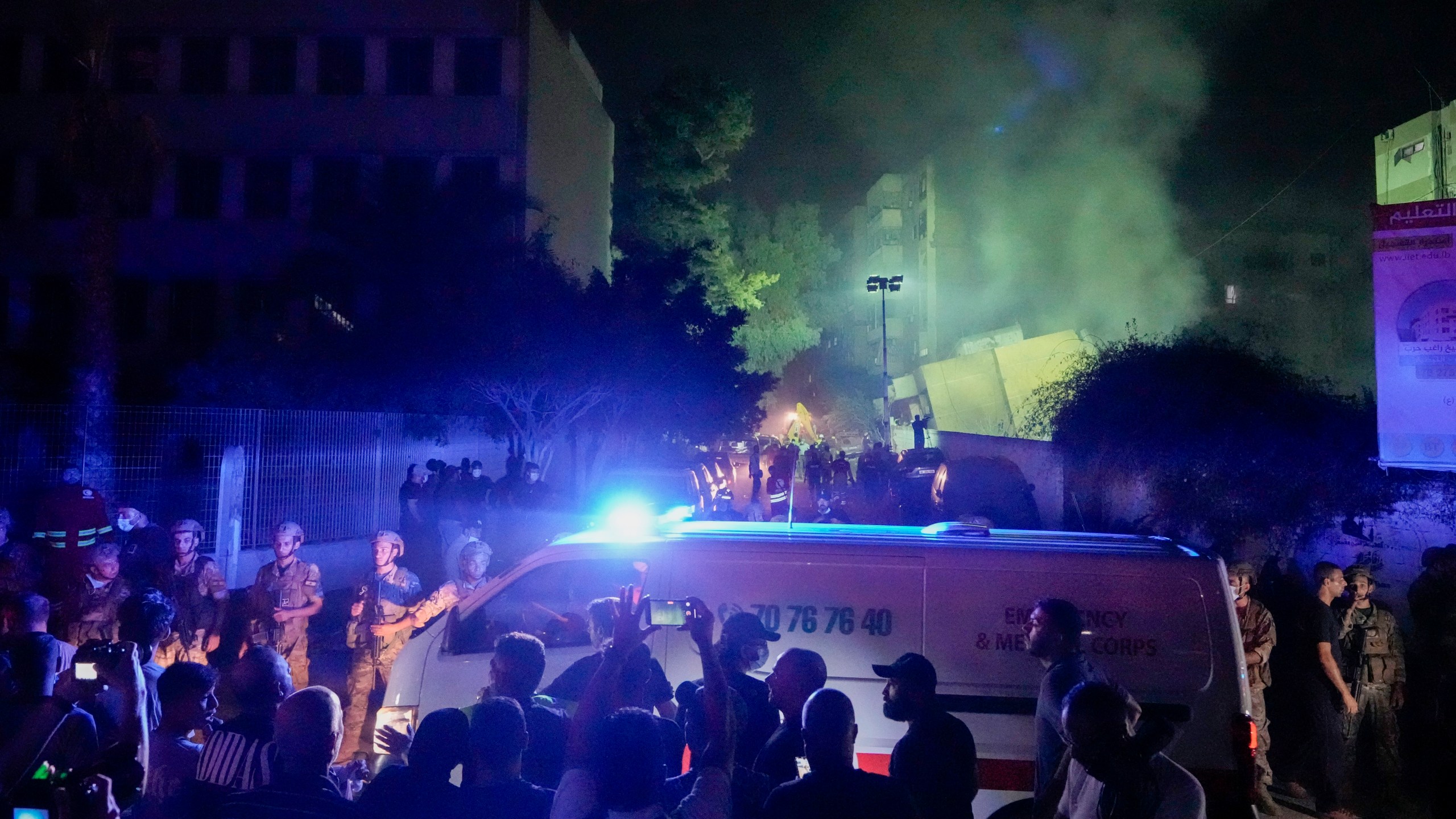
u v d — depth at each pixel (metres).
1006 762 5.05
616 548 5.70
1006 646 5.20
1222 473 12.34
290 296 24.59
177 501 12.45
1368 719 7.14
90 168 19.41
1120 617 5.13
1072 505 14.23
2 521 8.69
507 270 22.36
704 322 24.95
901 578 5.36
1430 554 7.48
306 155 31.50
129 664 3.91
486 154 31.34
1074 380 14.66
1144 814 3.17
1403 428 11.47
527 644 4.04
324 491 14.95
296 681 7.89
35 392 20.66
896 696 3.97
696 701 4.38
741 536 5.68
